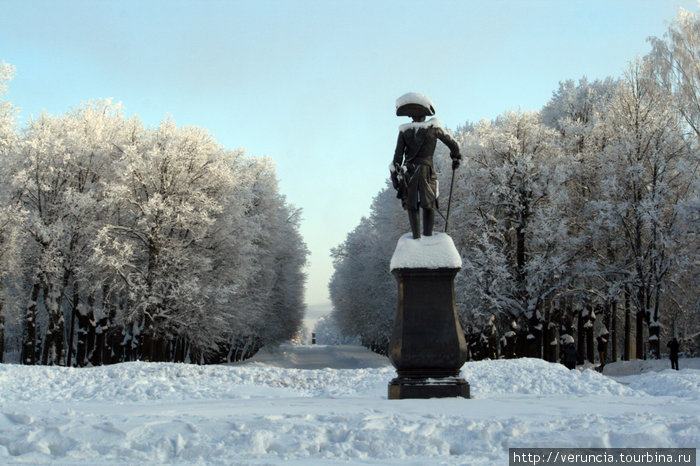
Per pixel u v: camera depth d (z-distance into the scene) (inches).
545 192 1528.1
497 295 1437.0
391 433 305.4
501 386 768.3
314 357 2997.0
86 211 1467.8
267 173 2240.4
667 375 817.5
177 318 1421.0
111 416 386.0
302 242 2923.2
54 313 1459.2
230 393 765.3
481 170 1555.1
